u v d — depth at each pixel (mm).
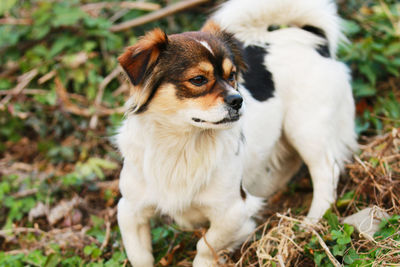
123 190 984
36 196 1254
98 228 1125
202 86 922
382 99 1324
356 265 929
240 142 984
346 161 1143
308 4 1108
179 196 963
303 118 1084
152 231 1074
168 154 950
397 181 1051
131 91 947
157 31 940
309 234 1005
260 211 1125
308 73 1087
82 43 1459
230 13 1097
